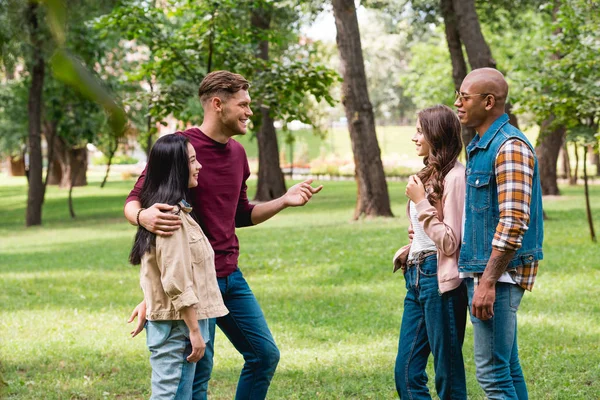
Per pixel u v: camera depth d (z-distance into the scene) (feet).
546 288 32.19
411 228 13.64
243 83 13.43
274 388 18.63
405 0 68.90
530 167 11.50
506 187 11.41
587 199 46.14
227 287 13.50
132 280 39.63
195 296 11.37
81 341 25.07
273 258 44.91
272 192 96.37
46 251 57.11
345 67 66.90
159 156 11.96
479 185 11.78
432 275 13.05
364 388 18.40
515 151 11.46
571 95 42.37
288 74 36.35
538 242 11.95
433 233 12.41
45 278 41.11
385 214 68.13
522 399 12.68
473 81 11.83
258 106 37.96
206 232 13.34
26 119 100.63
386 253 45.01
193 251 11.69
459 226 12.51
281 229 63.87
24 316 29.96
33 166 85.87
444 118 12.94
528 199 11.38
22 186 178.60
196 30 37.58
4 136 112.57
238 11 36.65
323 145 272.51
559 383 18.34
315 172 178.09
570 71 42.47
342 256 44.55
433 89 127.44
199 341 11.50
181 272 11.30
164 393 11.62
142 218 11.53
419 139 13.32
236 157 13.73
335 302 31.14
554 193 89.56
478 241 11.82
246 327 13.67
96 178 204.03
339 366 20.77
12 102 99.71
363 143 67.97
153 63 37.73
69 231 76.48
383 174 68.44
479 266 11.79
